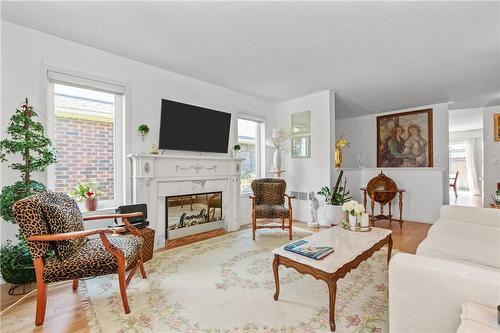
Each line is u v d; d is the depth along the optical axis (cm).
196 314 175
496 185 521
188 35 256
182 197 368
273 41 267
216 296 200
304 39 262
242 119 468
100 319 171
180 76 363
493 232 210
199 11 216
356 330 157
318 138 448
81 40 269
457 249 181
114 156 308
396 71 346
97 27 243
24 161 225
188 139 367
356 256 181
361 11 213
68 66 268
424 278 106
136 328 161
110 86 297
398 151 562
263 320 168
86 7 212
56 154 259
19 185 208
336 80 383
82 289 213
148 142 330
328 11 214
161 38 263
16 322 168
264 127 495
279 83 398
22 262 211
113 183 307
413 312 109
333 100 439
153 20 231
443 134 504
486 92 436
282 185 404
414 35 252
